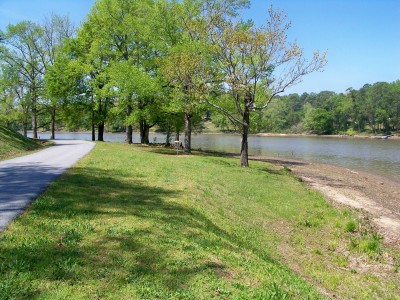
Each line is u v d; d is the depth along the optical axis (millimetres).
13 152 20844
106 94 31453
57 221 7000
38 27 40312
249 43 19234
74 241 6016
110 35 33094
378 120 115000
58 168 13984
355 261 8828
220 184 14484
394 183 22703
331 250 9453
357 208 14234
